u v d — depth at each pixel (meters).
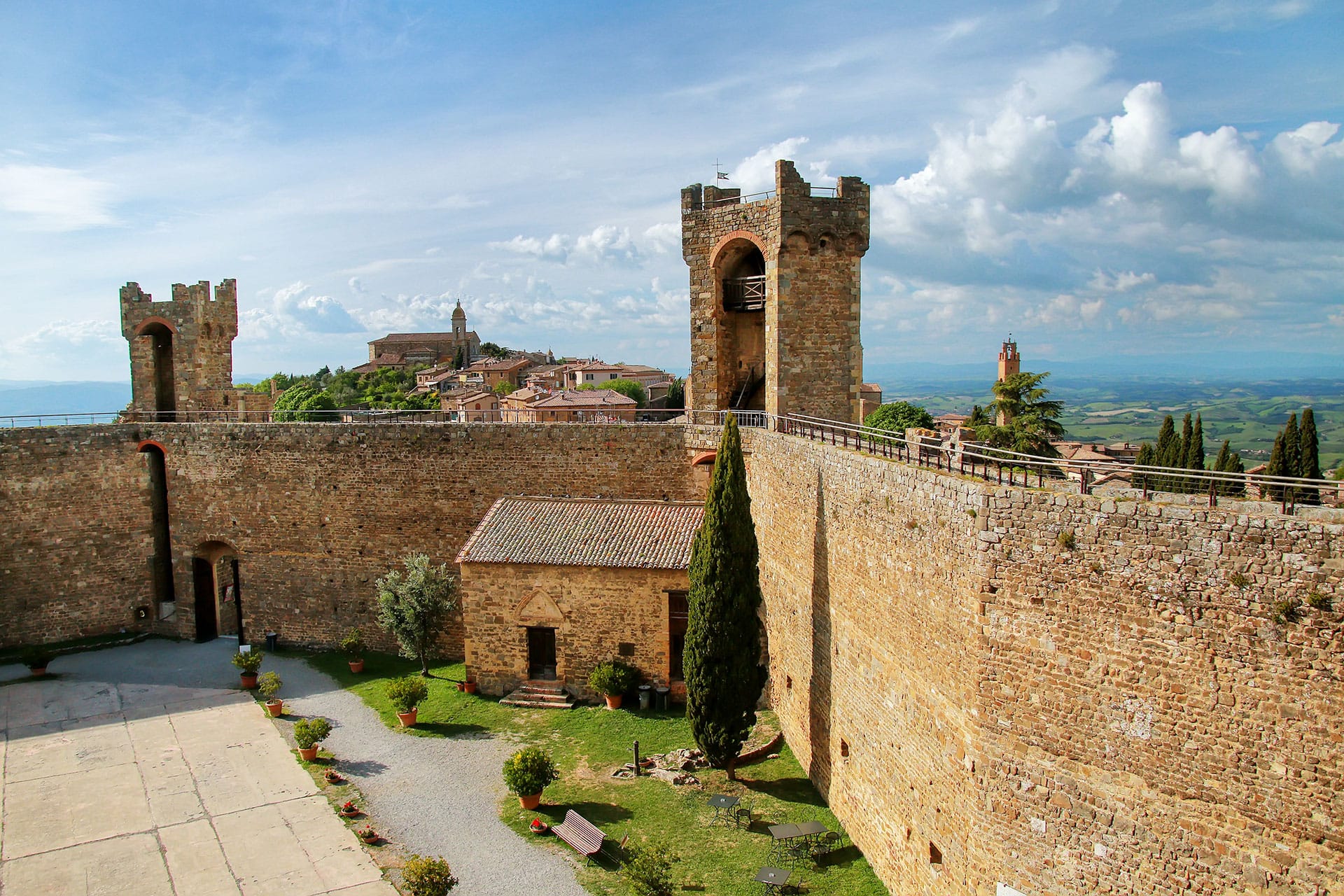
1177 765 13.15
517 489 38.94
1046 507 14.58
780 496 29.05
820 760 25.20
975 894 15.92
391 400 123.81
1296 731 11.89
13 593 41.25
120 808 26.33
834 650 23.70
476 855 23.41
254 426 41.56
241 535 42.31
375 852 23.73
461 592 38.09
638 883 20.02
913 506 18.38
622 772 27.56
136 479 43.72
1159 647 13.26
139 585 44.06
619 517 35.44
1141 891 13.61
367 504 40.44
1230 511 12.57
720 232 35.81
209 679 37.56
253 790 27.33
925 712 17.89
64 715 33.53
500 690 34.41
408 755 29.52
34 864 23.38
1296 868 11.95
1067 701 14.44
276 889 22.12
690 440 36.72
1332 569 11.50
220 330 49.84
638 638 32.88
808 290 33.34
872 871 21.02
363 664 38.38
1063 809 14.57
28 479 41.34
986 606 15.49
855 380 34.16
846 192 33.31
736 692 26.42
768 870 20.69
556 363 197.38
